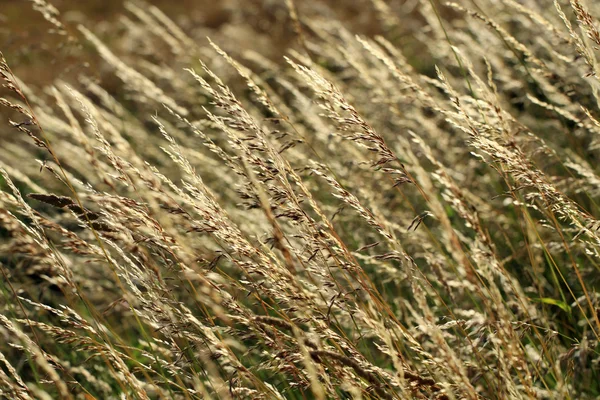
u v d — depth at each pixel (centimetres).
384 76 421
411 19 818
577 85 379
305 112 388
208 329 203
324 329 212
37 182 489
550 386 264
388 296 345
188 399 223
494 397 223
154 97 410
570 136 377
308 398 291
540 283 304
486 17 310
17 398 208
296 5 1080
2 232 349
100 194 220
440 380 218
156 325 218
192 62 627
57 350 316
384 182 371
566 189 316
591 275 315
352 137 224
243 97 563
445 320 297
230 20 1173
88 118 210
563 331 299
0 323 263
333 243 227
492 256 214
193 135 500
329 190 422
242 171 224
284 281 210
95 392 303
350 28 884
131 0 1500
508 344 200
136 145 514
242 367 203
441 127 463
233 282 247
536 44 446
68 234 214
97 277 374
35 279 302
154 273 219
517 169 228
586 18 229
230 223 219
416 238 324
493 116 271
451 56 470
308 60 394
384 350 220
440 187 406
